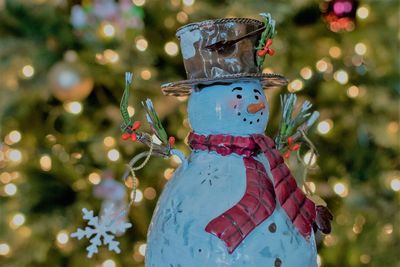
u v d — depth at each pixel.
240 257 1.10
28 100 1.96
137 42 1.82
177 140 1.90
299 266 1.13
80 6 2.00
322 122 1.78
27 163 2.00
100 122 1.99
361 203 1.98
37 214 2.01
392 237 1.96
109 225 1.18
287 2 1.89
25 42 2.00
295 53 1.93
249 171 1.14
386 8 1.98
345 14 1.93
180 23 1.92
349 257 1.93
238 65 1.16
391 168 2.05
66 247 1.95
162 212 1.15
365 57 1.95
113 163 1.90
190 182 1.14
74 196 2.04
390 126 1.95
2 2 1.99
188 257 1.12
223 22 1.15
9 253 1.98
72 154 1.98
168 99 1.85
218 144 1.15
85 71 1.82
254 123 1.16
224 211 1.11
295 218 1.13
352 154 2.02
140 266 1.94
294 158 1.73
